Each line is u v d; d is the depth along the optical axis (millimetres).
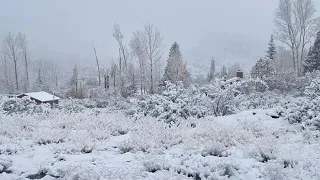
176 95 11773
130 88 34406
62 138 8383
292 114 8820
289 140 7414
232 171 5039
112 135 9219
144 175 5148
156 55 36594
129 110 12539
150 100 11875
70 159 6391
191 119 10164
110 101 25703
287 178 4727
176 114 10625
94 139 8195
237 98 12438
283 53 45438
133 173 5219
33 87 51281
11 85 47844
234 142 7160
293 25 33250
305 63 32656
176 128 8711
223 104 12203
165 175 5027
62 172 5234
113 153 7047
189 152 6688
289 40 33781
